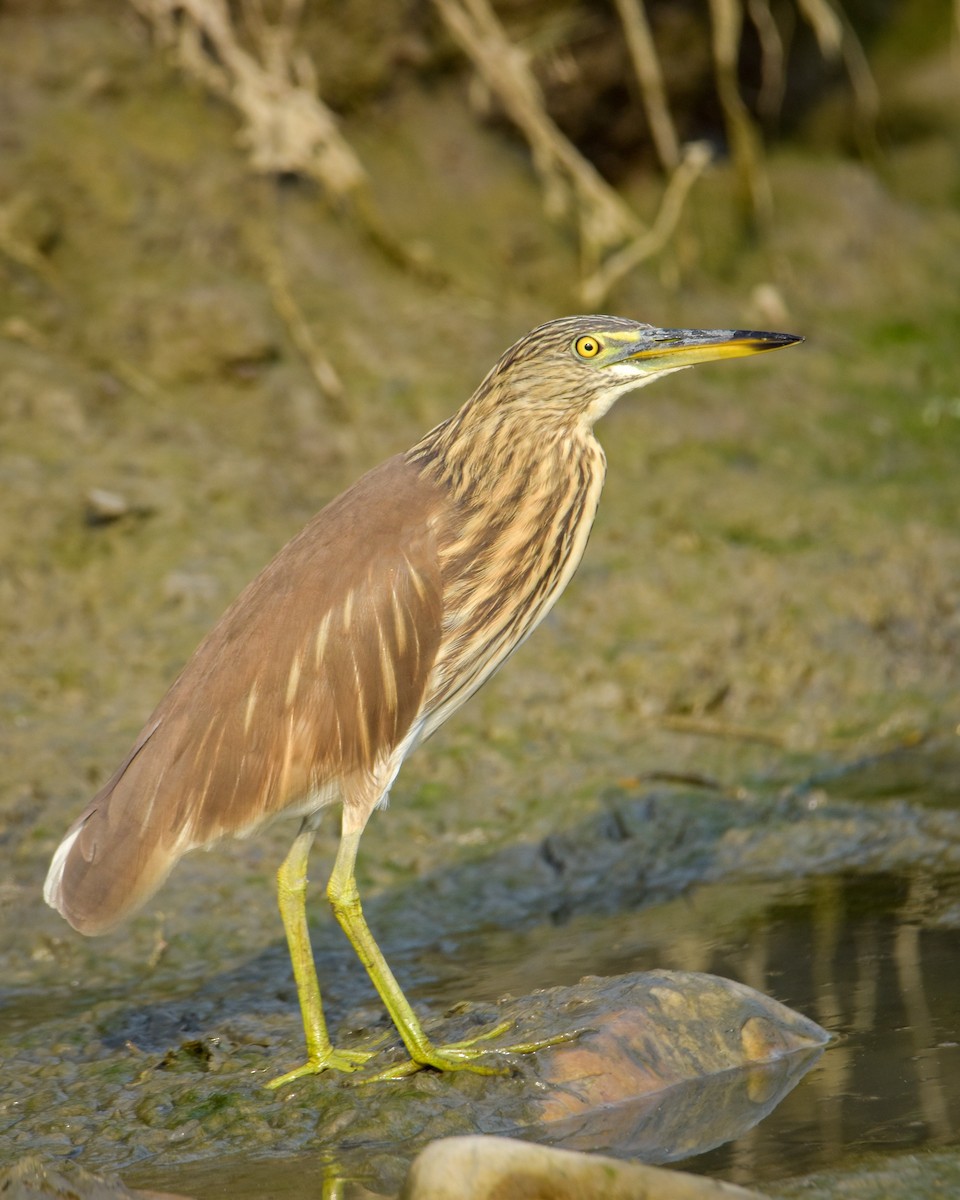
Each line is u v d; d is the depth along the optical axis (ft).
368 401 49.19
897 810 35.01
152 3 53.01
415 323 52.11
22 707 37.78
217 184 52.24
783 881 31.94
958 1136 20.35
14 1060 25.99
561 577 27.66
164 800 24.35
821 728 40.01
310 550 25.84
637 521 46.34
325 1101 23.21
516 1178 18.60
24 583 41.19
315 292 51.88
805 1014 24.89
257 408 48.19
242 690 24.77
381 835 34.94
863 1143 20.44
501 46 56.18
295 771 24.73
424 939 30.86
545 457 27.17
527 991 27.12
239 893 32.60
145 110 52.54
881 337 58.39
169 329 48.88
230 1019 27.35
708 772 37.73
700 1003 24.27
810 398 53.62
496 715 39.17
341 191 53.62
